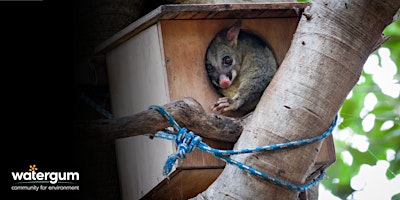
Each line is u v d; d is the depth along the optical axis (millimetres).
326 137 7734
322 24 7645
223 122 7680
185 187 8305
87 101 9031
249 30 8664
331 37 7574
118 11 10180
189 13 8031
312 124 7414
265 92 7660
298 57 7598
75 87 9477
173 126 7348
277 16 8672
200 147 7328
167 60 8055
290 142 7340
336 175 13906
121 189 9164
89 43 9859
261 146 7344
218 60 9148
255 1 10125
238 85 9141
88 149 9031
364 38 7617
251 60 8961
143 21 8172
